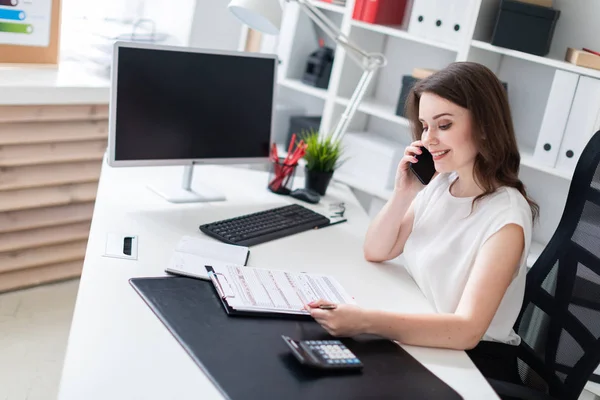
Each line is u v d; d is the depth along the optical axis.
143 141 2.13
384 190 3.14
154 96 2.12
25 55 2.92
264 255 1.93
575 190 1.84
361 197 3.55
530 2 2.68
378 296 1.81
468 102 1.71
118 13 3.11
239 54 2.26
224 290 1.60
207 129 2.26
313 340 1.49
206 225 2.02
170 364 1.32
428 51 3.26
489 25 2.85
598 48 2.78
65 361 1.28
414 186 2.00
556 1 2.86
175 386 1.26
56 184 2.97
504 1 2.65
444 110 1.72
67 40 3.10
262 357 1.39
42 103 2.77
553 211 2.97
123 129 2.08
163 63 2.11
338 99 3.23
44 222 2.99
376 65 2.62
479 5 2.71
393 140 3.40
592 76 2.55
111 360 1.31
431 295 1.86
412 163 1.96
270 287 1.68
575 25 2.83
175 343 1.40
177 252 1.80
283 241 2.06
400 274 1.99
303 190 2.47
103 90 2.93
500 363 1.84
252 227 2.07
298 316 1.58
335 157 2.51
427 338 1.56
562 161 2.65
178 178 2.42
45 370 2.54
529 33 2.65
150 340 1.39
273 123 2.40
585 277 1.75
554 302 1.82
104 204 2.08
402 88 3.04
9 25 2.82
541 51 2.66
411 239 1.95
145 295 1.56
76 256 3.14
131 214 2.04
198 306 1.55
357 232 2.25
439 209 1.91
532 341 1.86
